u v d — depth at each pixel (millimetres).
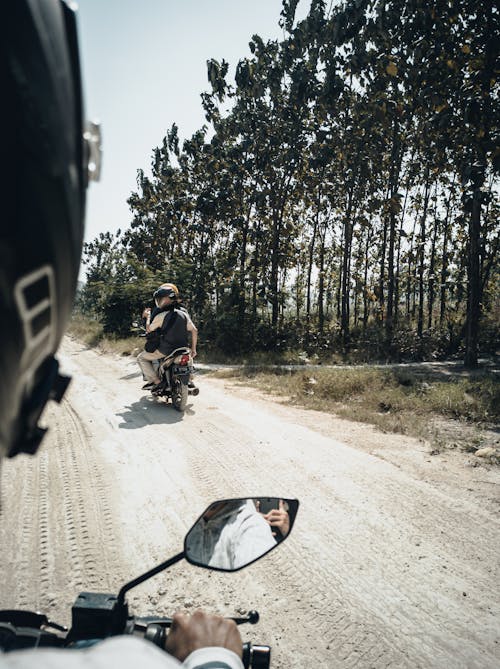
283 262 21828
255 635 2465
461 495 4145
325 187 22141
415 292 25844
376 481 4457
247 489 4281
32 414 649
